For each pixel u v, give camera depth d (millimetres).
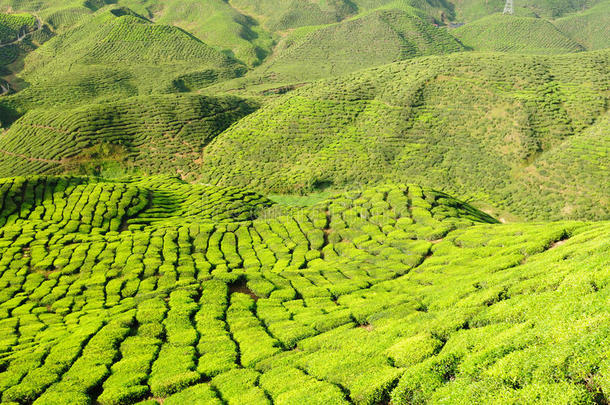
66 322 37969
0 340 34938
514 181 90500
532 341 18109
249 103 160125
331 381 22000
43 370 27984
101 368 27594
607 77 108875
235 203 78812
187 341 30766
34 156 116875
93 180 87500
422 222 55875
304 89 148000
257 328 32219
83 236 61219
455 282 33562
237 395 22500
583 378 15023
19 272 51344
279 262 51656
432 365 19734
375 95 132125
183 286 42781
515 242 40312
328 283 42875
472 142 104188
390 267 44906
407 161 104188
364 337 26250
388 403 19453
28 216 68750
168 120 132000
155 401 23578
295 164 111688
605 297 18688
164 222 71562
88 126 122625
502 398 15547
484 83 117812
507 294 25891
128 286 45500
